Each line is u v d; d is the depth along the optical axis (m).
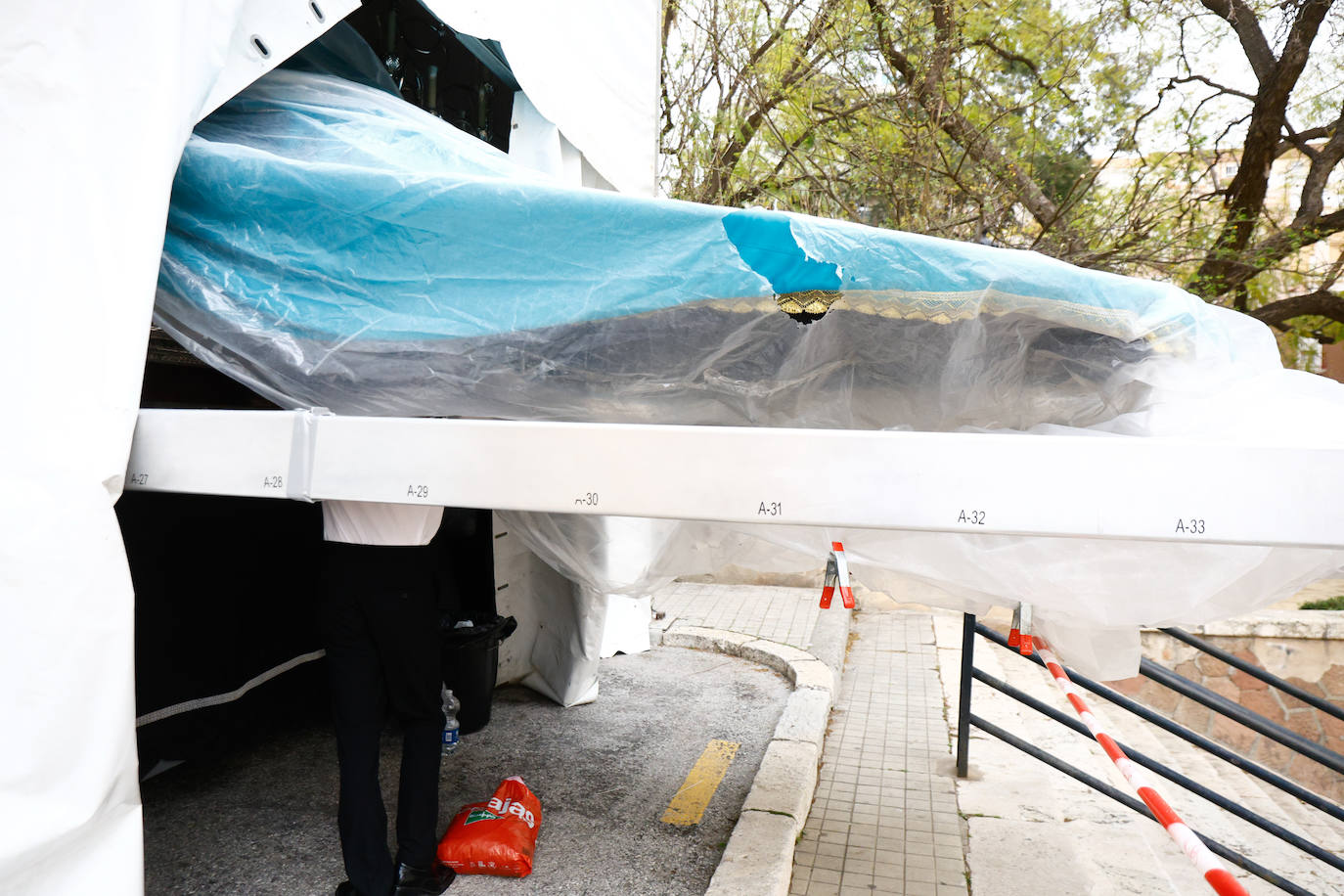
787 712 4.52
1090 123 9.66
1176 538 1.52
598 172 4.82
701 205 2.04
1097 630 2.86
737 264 2.02
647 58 5.07
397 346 2.19
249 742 4.10
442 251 2.16
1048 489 1.57
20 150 1.91
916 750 4.38
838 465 1.66
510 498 1.84
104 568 1.90
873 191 10.38
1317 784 6.58
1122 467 1.54
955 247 1.98
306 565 4.19
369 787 2.63
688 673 5.40
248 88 2.65
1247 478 1.50
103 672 1.89
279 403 2.33
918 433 1.64
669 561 3.26
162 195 2.02
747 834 3.18
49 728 1.82
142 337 2.00
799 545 2.53
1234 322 2.06
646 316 2.10
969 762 4.23
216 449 2.02
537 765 3.95
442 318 2.17
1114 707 6.61
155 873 2.93
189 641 3.56
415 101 3.97
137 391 2.00
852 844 3.37
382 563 2.55
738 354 2.14
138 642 3.37
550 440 1.82
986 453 1.60
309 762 3.91
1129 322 2.00
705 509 1.73
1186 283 10.13
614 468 1.78
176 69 2.04
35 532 1.83
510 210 2.10
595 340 2.14
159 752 3.54
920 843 3.38
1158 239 9.91
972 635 3.88
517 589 4.77
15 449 1.84
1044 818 3.62
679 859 3.16
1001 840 3.41
